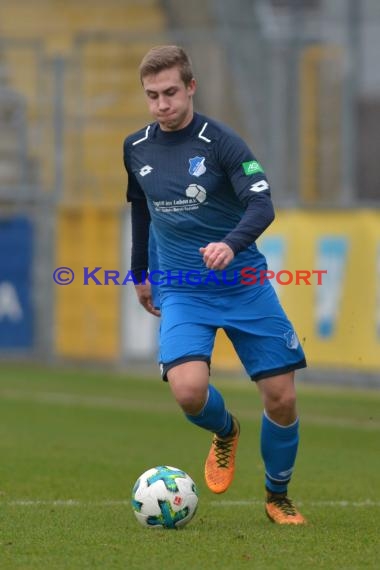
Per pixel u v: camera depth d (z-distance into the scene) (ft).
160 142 66.80
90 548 60.44
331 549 61.05
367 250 166.09
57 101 212.64
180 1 242.37
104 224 199.93
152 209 68.23
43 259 204.64
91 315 199.62
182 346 65.77
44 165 218.38
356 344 165.99
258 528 67.77
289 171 195.72
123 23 245.86
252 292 67.41
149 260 72.84
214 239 67.41
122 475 92.48
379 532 67.15
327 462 102.73
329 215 170.81
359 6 226.99
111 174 216.33
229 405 149.07
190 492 66.18
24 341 205.87
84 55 229.04
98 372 192.54
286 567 56.18
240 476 94.48
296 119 196.24
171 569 55.42
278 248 174.60
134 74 227.40
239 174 64.59
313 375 170.50
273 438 68.85
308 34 200.54
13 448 108.06
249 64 215.51
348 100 190.80
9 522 69.10
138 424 130.72
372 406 148.77
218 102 218.59
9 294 206.49
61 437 117.60
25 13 247.50
